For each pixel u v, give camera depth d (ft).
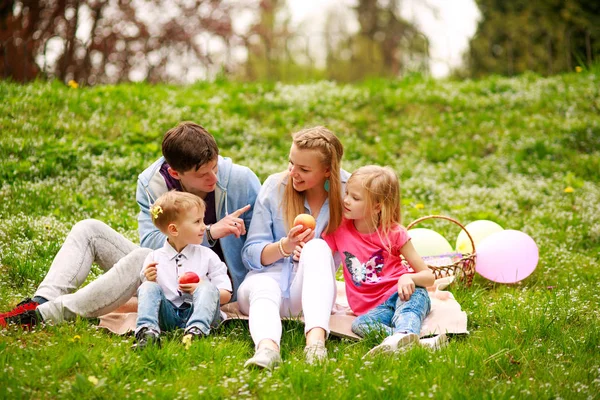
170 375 12.41
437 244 19.88
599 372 12.80
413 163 33.35
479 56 67.46
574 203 27.91
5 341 13.26
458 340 14.99
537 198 28.50
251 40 66.59
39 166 26.86
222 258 16.21
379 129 36.11
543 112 36.96
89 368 12.51
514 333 14.89
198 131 14.98
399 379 12.30
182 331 14.16
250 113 36.14
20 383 11.55
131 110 33.47
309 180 15.25
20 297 16.52
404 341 13.60
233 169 16.26
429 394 11.51
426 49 47.62
